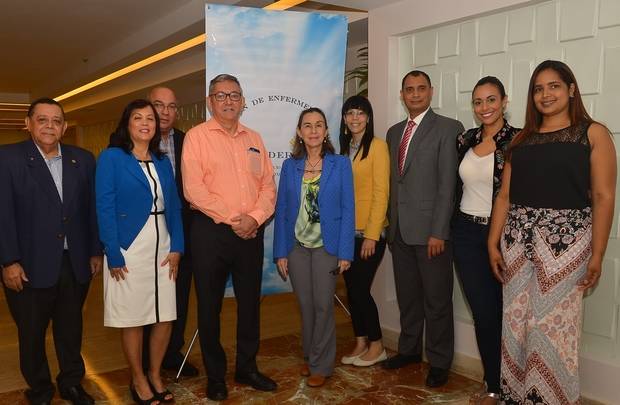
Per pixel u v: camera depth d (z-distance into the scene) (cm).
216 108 266
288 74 325
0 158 242
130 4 513
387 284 370
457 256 271
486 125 261
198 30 528
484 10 295
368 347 333
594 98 263
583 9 263
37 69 873
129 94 862
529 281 227
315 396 282
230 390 289
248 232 266
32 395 263
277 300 486
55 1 502
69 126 1448
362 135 307
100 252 268
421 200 292
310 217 283
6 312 455
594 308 268
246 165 273
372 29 365
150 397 269
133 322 253
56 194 251
